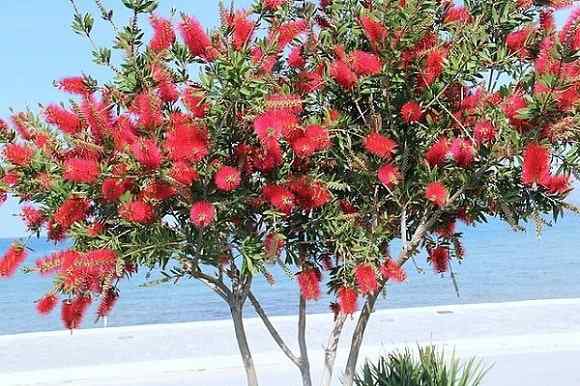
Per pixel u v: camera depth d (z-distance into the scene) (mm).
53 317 31484
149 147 3312
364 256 3906
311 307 28453
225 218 3711
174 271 3969
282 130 3426
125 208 3484
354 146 4250
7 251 3781
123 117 3637
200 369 10914
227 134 3660
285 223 4059
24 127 3820
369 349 11867
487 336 12883
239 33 3619
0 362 11898
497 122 3754
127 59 3652
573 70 3580
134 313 30016
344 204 4305
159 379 10391
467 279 36844
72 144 3619
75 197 3605
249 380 4539
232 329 14570
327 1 4387
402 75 4059
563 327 13695
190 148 3393
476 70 3959
